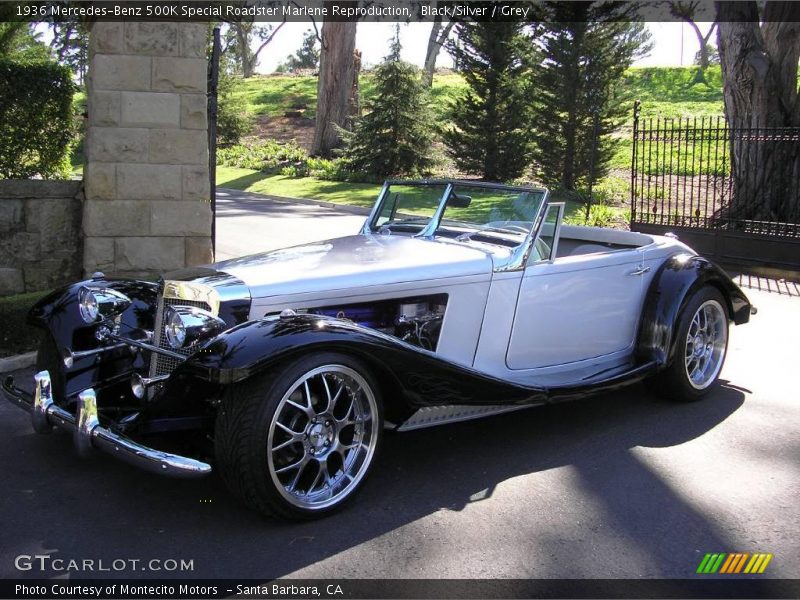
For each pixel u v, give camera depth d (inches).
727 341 213.0
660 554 124.1
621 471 157.8
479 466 160.4
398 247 176.4
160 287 161.0
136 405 156.5
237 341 125.3
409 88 1021.2
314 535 129.3
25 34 433.1
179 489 147.4
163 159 276.2
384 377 139.6
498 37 883.4
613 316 195.2
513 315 174.9
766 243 415.2
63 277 291.7
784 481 152.9
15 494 144.6
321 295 151.3
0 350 231.9
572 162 832.9
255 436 123.0
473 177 968.9
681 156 959.0
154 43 268.4
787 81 497.7
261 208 727.7
